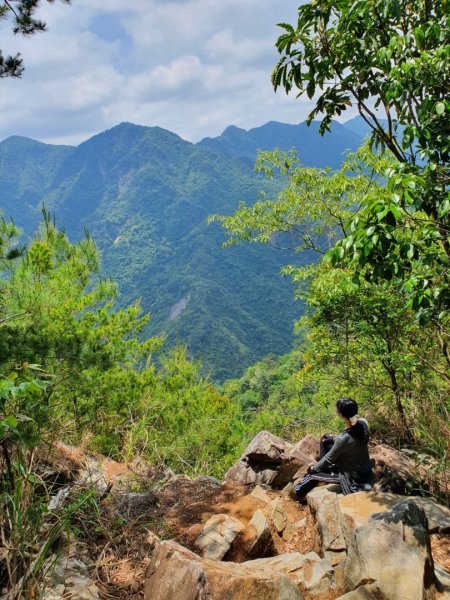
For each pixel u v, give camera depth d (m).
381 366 6.22
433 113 3.38
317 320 6.21
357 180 8.06
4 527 2.72
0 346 3.58
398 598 2.38
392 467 4.21
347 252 3.13
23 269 5.64
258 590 2.38
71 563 2.71
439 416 5.11
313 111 4.51
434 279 3.22
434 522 3.31
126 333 7.00
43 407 3.49
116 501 3.80
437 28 3.23
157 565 2.65
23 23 6.11
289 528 3.57
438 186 3.04
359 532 2.74
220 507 3.83
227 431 8.80
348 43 4.05
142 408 7.32
